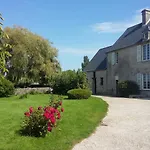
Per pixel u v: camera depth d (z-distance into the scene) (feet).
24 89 84.33
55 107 29.66
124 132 26.05
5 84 70.64
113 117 35.47
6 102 52.70
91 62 118.42
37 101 54.54
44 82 104.73
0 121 28.84
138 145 21.04
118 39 103.50
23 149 18.89
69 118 31.40
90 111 39.11
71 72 78.43
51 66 103.09
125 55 87.10
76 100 56.24
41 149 19.21
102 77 103.30
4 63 10.80
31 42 96.58
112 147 20.47
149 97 73.67
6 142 20.45
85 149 19.88
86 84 74.33
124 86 79.61
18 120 29.50
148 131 26.30
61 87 78.13
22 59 89.81
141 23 92.07
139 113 38.73
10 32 94.43
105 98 69.97
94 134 25.26
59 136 22.99
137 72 80.33
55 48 107.86
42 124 22.56
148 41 74.49
